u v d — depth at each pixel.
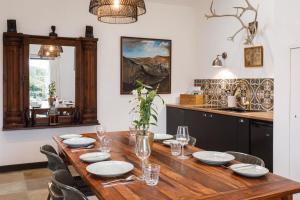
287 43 3.12
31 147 4.48
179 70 5.53
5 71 4.21
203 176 1.73
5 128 4.20
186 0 5.23
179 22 5.48
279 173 3.23
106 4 2.54
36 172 4.31
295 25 3.03
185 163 2.01
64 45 4.58
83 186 2.76
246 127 3.72
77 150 2.41
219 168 1.90
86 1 4.70
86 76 4.68
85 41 4.62
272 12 4.01
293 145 3.07
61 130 4.64
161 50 5.33
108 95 4.95
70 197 1.62
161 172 1.81
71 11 4.62
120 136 3.05
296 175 3.04
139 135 2.11
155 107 5.36
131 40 5.06
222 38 4.95
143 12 2.80
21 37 4.27
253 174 1.67
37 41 4.40
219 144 4.21
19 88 4.31
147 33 5.21
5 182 3.88
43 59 4.48
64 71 4.61
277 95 3.24
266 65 4.15
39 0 4.42
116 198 1.40
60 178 2.04
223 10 4.89
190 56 5.62
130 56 5.07
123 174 1.73
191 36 5.61
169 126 5.41
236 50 4.66
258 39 4.25
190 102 5.28
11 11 4.26
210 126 4.39
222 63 4.96
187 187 1.54
